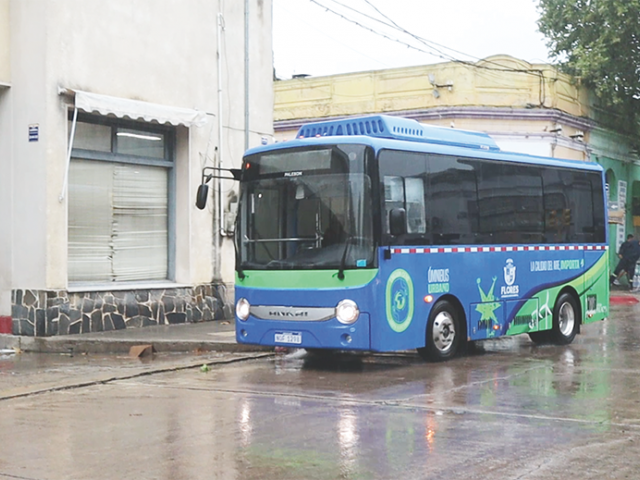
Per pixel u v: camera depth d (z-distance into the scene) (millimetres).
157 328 15766
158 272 16859
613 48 30406
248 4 18375
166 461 6965
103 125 15625
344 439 7652
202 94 17297
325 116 31328
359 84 30625
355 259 11406
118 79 15562
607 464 6781
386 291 11508
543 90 28906
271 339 11984
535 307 14398
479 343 15359
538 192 14578
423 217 12219
